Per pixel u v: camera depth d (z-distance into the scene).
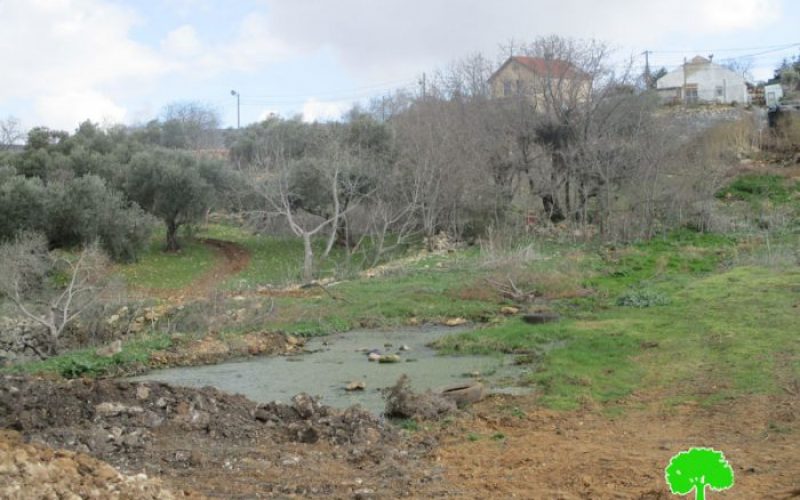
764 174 41.09
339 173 37.59
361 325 22.91
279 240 43.00
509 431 11.15
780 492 7.17
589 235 35.78
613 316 20.73
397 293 25.80
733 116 48.09
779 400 11.66
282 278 31.53
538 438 10.52
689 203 35.44
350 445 10.13
